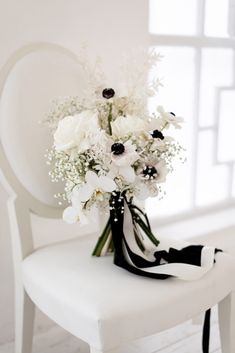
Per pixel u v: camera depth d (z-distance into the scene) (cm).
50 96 126
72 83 130
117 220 115
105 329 98
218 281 114
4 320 154
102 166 108
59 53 130
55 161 127
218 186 226
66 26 150
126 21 165
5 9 138
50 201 129
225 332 124
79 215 109
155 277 109
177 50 197
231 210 227
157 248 126
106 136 108
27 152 123
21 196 125
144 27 170
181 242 130
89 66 125
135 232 120
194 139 209
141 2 167
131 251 113
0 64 139
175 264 111
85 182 111
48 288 110
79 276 111
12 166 123
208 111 215
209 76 212
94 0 155
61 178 129
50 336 161
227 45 215
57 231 160
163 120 115
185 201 212
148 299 104
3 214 147
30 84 123
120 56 165
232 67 221
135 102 118
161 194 203
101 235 120
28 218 127
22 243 126
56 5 147
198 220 210
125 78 121
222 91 218
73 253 123
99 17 157
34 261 121
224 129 223
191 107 207
